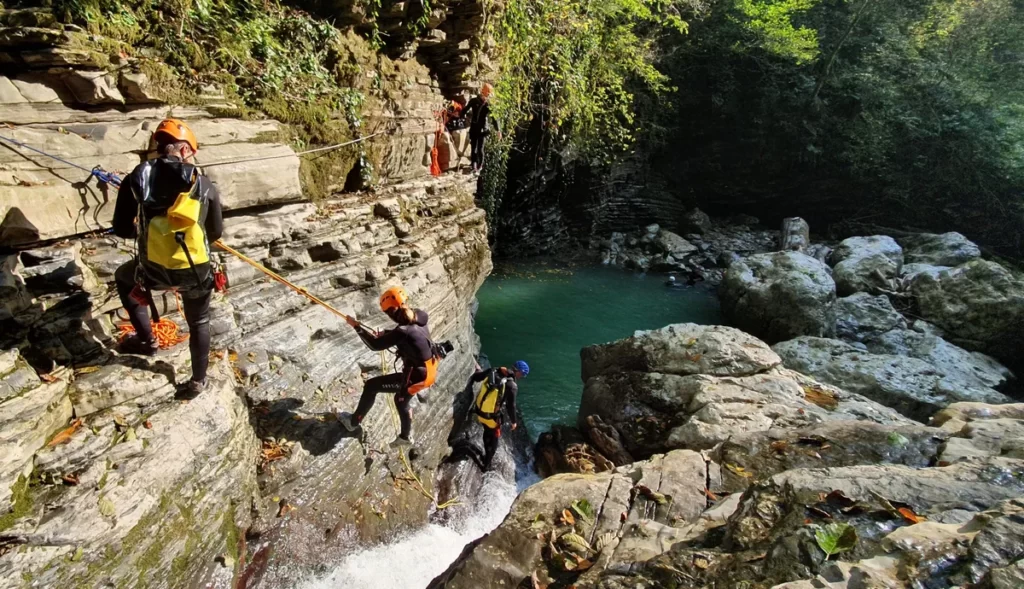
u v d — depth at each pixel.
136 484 3.06
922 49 21.88
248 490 3.96
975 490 3.11
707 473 4.28
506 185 15.39
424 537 5.05
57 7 3.35
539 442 7.95
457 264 7.76
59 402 2.96
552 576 3.27
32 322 3.08
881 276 14.81
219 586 3.55
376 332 4.72
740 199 21.75
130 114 3.75
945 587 2.18
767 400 6.59
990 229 19.47
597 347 8.56
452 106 8.34
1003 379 11.11
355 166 6.26
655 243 19.06
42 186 3.14
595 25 13.88
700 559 2.87
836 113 20.64
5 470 2.54
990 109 19.72
